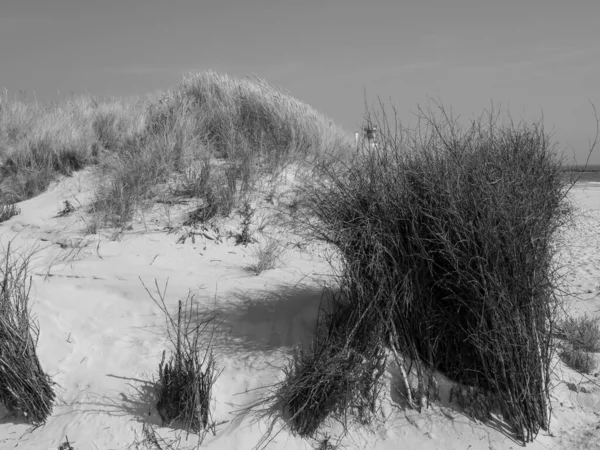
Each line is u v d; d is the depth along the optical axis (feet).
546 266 12.26
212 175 24.32
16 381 11.53
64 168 27.30
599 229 30.12
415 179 13.17
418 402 12.03
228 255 19.29
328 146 29.50
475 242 11.78
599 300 17.99
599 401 12.47
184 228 20.67
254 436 11.30
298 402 11.75
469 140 13.62
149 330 14.32
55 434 11.33
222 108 31.40
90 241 19.74
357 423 11.80
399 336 12.62
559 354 14.05
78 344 13.73
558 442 11.33
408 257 12.61
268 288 16.19
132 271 17.17
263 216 21.80
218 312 14.80
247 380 12.60
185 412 11.51
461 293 12.07
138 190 22.48
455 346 12.37
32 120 32.65
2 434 11.37
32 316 14.39
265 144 27.86
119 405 11.94
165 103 34.27
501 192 12.11
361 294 12.63
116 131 31.22
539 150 13.80
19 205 24.36
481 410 11.82
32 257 18.53
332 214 13.47
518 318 11.42
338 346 12.46
